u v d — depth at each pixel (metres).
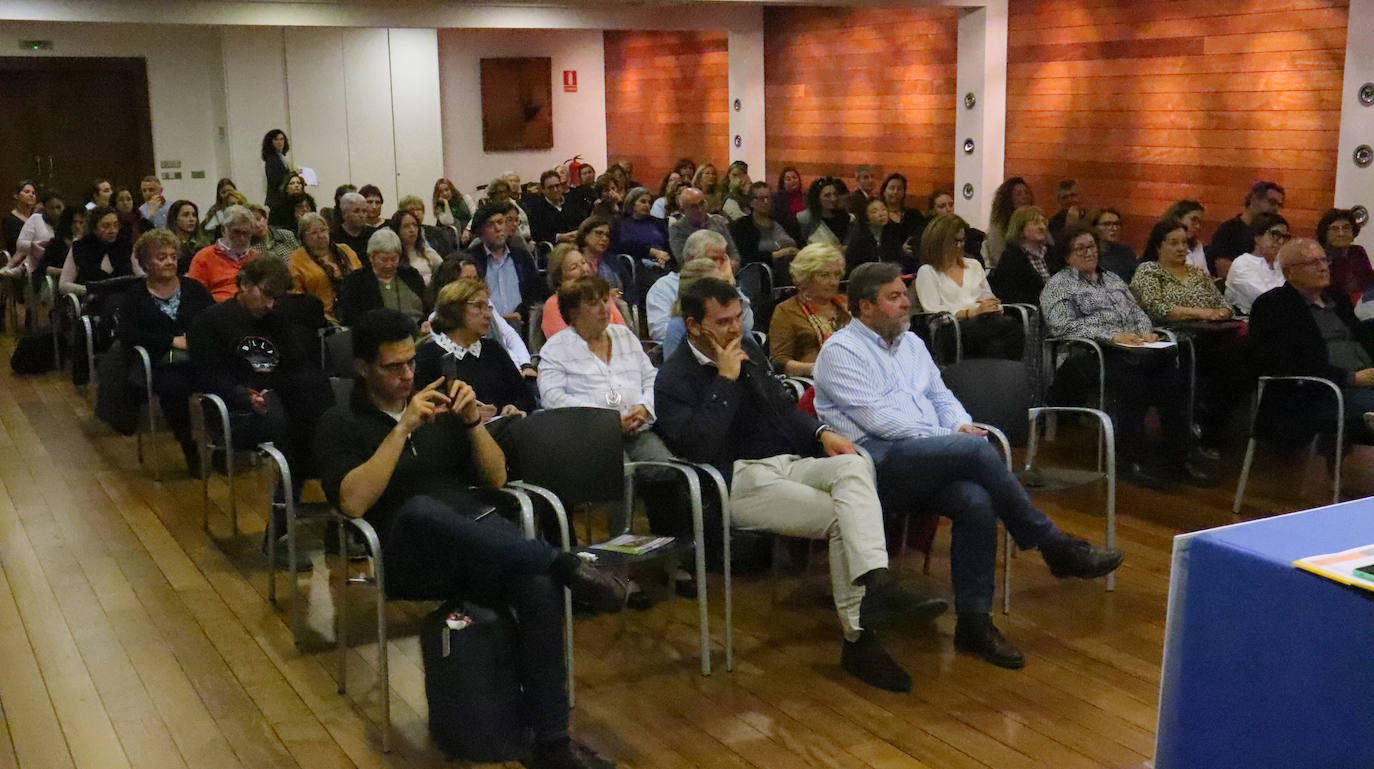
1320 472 5.56
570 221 10.09
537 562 2.99
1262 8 7.42
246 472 5.73
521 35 14.23
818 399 4.09
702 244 5.02
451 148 14.10
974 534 3.62
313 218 6.67
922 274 6.26
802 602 4.14
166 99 12.83
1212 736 1.88
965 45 9.37
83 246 7.54
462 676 3.04
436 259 7.21
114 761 3.12
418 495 3.14
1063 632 3.86
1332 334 5.18
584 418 3.64
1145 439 5.56
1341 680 1.67
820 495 3.55
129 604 4.16
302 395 4.33
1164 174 8.23
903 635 3.85
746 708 3.38
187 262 7.48
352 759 3.12
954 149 9.95
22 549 4.70
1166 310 5.85
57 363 7.85
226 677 3.60
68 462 5.89
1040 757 3.07
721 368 3.72
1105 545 4.47
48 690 3.52
